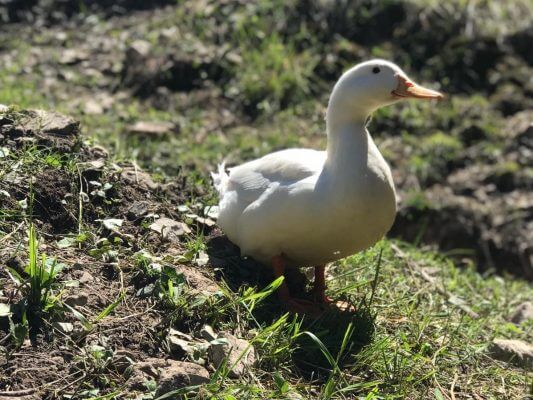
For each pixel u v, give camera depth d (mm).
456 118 8336
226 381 3910
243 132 7875
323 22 8984
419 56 8906
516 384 4605
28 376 3729
